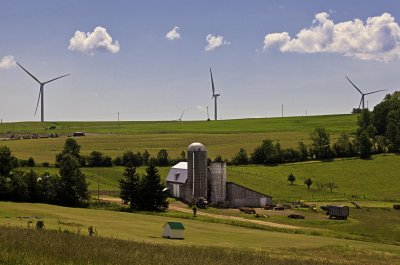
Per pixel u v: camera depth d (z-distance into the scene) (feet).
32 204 394.93
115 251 162.09
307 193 536.83
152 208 410.52
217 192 480.64
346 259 221.87
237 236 282.77
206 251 193.98
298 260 195.21
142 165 638.53
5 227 205.77
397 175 613.52
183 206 452.76
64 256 141.49
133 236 249.75
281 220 381.19
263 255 199.41
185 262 159.02
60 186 419.95
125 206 416.26
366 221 384.68
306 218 393.91
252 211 420.36
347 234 326.85
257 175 617.21
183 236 259.39
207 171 488.44
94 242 181.37
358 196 528.22
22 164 568.00
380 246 280.51
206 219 363.15
